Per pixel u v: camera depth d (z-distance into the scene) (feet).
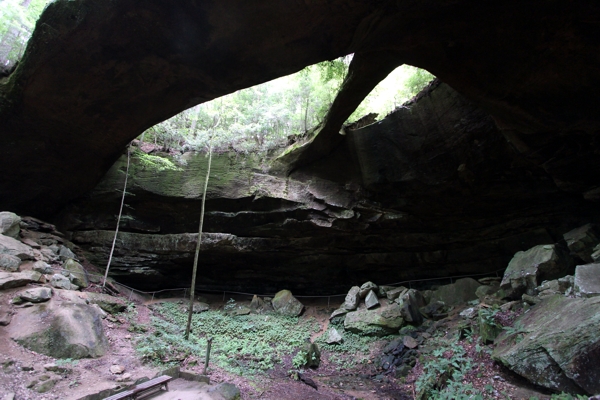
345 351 35.14
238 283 50.65
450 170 35.12
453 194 36.70
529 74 20.84
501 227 38.78
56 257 34.35
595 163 26.99
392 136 38.01
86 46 23.06
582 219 34.58
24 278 25.71
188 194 43.16
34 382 17.03
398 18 19.17
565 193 33.42
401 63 26.18
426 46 21.54
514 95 22.81
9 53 29.99
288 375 29.58
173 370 22.77
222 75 24.23
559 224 36.11
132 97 27.84
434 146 35.09
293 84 45.78
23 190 37.81
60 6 21.89
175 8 19.56
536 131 25.41
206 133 44.06
